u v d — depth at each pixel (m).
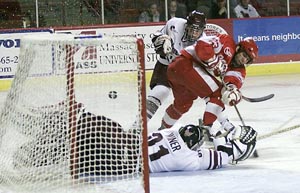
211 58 13.57
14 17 33.19
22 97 11.95
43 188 11.09
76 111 11.36
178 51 15.48
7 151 12.09
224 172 13.10
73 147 11.25
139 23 32.69
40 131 11.58
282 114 21.38
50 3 33.44
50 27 32.25
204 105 24.03
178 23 15.50
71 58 11.21
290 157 14.59
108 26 32.31
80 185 11.23
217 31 34.22
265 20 34.62
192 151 13.26
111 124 11.64
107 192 10.80
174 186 11.98
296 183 12.05
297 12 36.25
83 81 13.54
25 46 11.82
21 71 11.95
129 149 11.62
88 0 33.81
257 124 19.42
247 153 13.66
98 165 11.46
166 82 15.91
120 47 12.15
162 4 34.56
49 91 11.58
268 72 34.62
